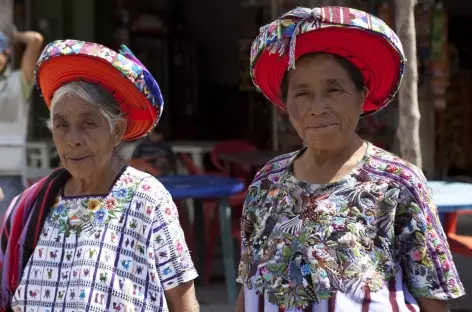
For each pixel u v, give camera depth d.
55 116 2.05
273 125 7.31
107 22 8.78
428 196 1.81
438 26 7.07
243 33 8.95
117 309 1.97
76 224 2.04
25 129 4.15
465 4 9.30
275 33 1.80
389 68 1.89
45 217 2.08
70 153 2.03
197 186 4.50
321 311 1.75
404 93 3.77
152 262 2.01
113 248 2.00
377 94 2.01
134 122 2.22
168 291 2.05
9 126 4.11
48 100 2.21
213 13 9.34
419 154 3.80
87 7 8.66
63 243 2.04
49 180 2.13
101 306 1.96
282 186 1.92
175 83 9.20
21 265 2.08
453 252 4.15
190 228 5.17
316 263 1.77
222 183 4.65
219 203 4.59
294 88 1.85
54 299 2.00
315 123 1.81
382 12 6.01
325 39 1.81
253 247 1.92
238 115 9.41
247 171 6.40
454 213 4.23
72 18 8.64
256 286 1.87
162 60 9.02
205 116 9.48
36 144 7.10
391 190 1.78
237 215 5.37
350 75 1.84
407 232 1.77
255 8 7.66
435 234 1.79
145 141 5.58
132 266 2.00
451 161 9.41
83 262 1.99
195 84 9.38
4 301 2.12
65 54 1.99
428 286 1.77
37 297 2.02
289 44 1.79
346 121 1.82
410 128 3.78
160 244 2.03
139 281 2.00
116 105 2.09
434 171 8.22
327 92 1.82
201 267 5.12
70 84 2.05
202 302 4.70
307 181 1.87
